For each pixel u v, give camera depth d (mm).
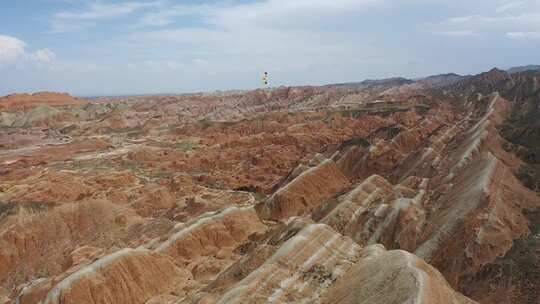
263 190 95125
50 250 66875
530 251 45031
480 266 48000
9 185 93938
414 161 89062
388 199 65625
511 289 41438
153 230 65500
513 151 87562
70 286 44594
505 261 44688
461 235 52781
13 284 61594
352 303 37438
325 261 44219
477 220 53344
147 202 84438
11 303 49281
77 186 92688
